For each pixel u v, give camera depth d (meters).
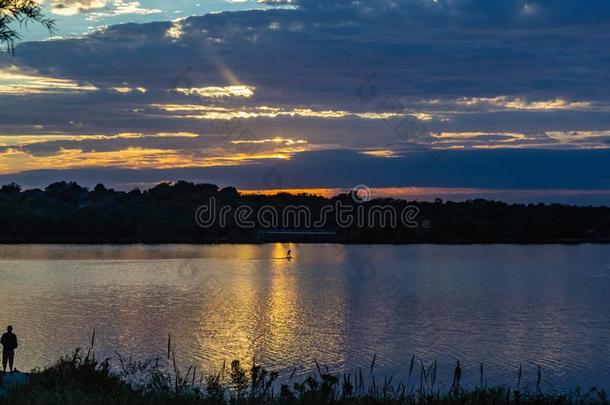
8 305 94.25
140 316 84.88
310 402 16.70
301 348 62.66
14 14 15.16
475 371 52.47
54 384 20.06
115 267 165.62
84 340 65.25
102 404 17.09
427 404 17.52
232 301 104.69
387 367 53.56
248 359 56.75
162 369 49.84
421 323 81.31
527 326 79.44
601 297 115.25
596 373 52.12
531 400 17.91
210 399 17.28
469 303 105.44
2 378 24.61
